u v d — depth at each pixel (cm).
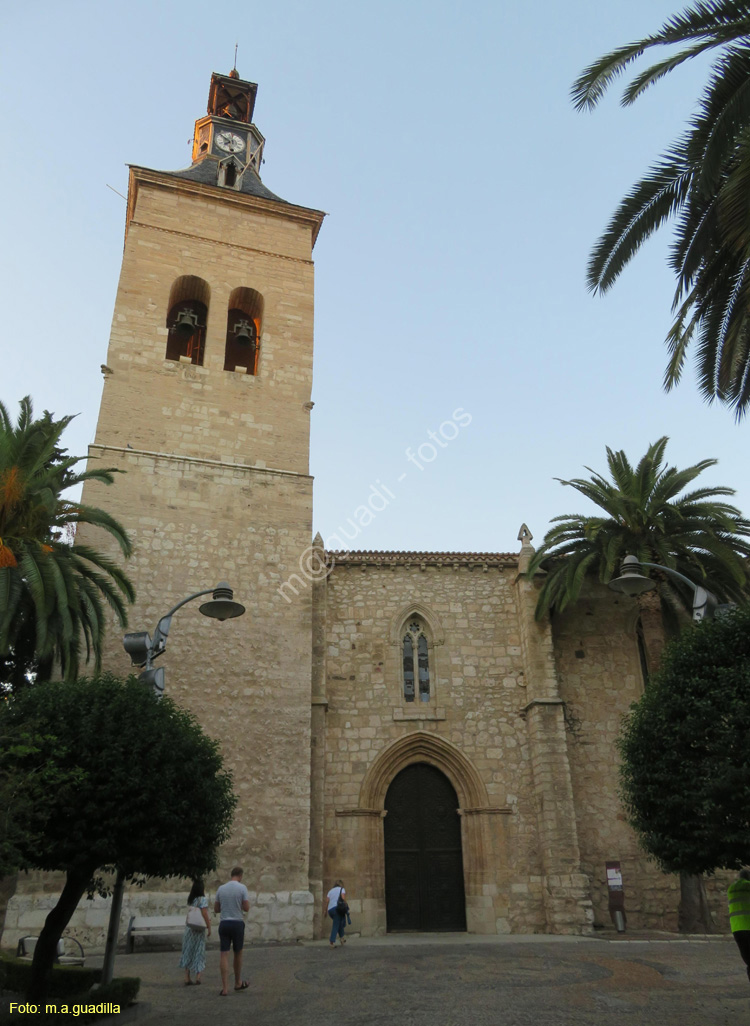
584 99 1523
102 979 1167
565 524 2606
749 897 1155
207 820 1165
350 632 2734
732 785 998
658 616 2500
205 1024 1072
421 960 1670
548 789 2472
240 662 2448
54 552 2034
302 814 2300
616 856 2508
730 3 1400
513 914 2411
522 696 2694
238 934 1359
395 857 2509
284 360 3027
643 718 1179
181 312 2989
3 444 2059
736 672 1102
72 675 1977
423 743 2609
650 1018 1055
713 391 1791
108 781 1069
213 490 2672
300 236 3347
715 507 2527
